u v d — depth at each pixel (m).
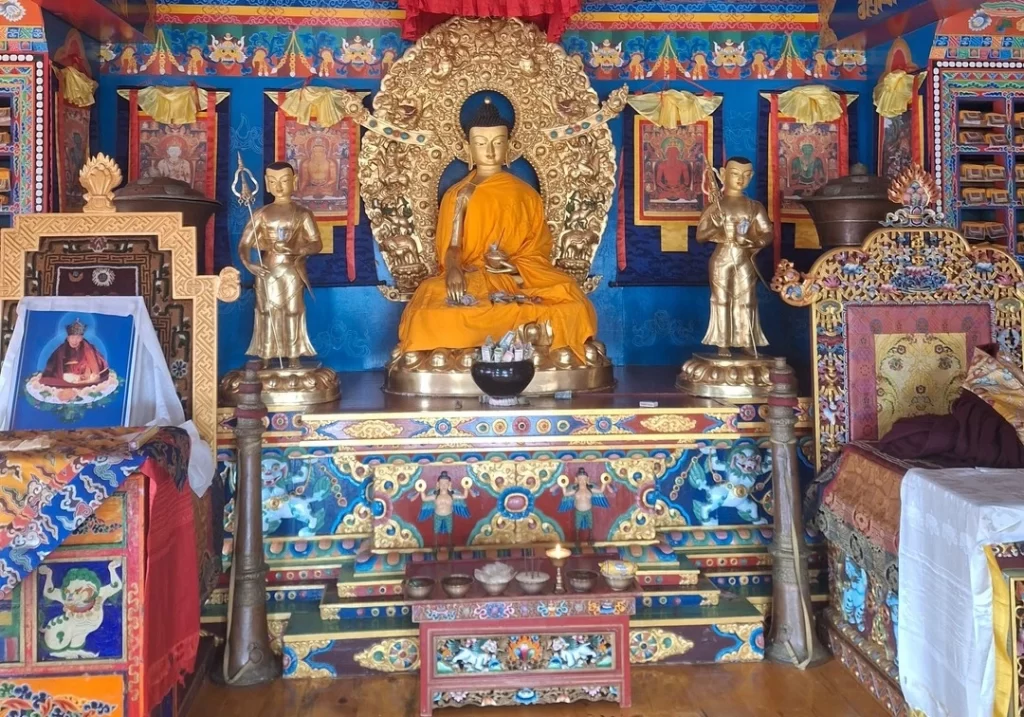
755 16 6.14
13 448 3.31
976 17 5.45
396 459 4.65
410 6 5.30
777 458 4.48
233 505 4.71
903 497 3.75
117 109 5.79
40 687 3.31
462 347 5.14
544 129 5.99
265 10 5.90
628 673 3.96
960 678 3.31
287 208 4.97
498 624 3.90
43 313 4.28
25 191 5.11
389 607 4.49
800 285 4.64
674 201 6.19
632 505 4.74
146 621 3.33
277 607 4.63
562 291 5.40
